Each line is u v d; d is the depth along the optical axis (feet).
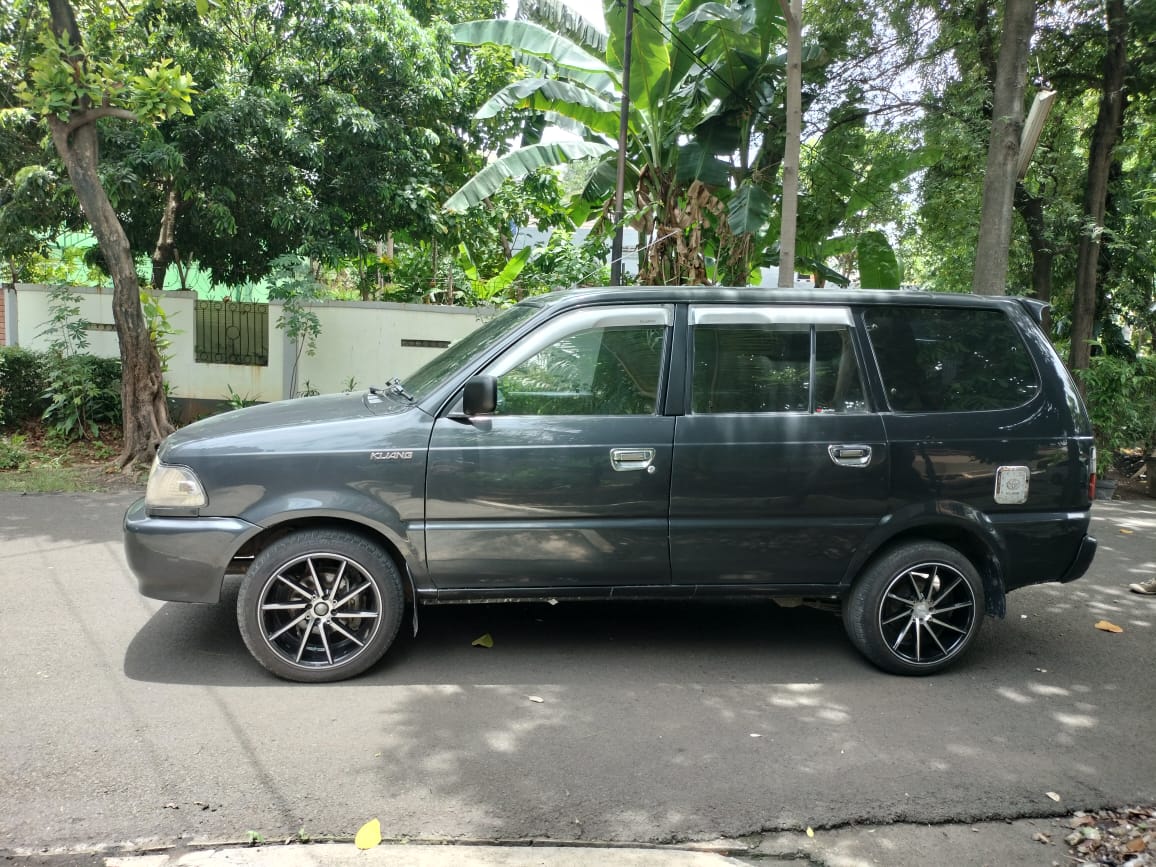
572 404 13.76
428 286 54.24
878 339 14.47
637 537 13.67
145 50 36.99
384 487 13.16
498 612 16.97
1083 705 13.41
